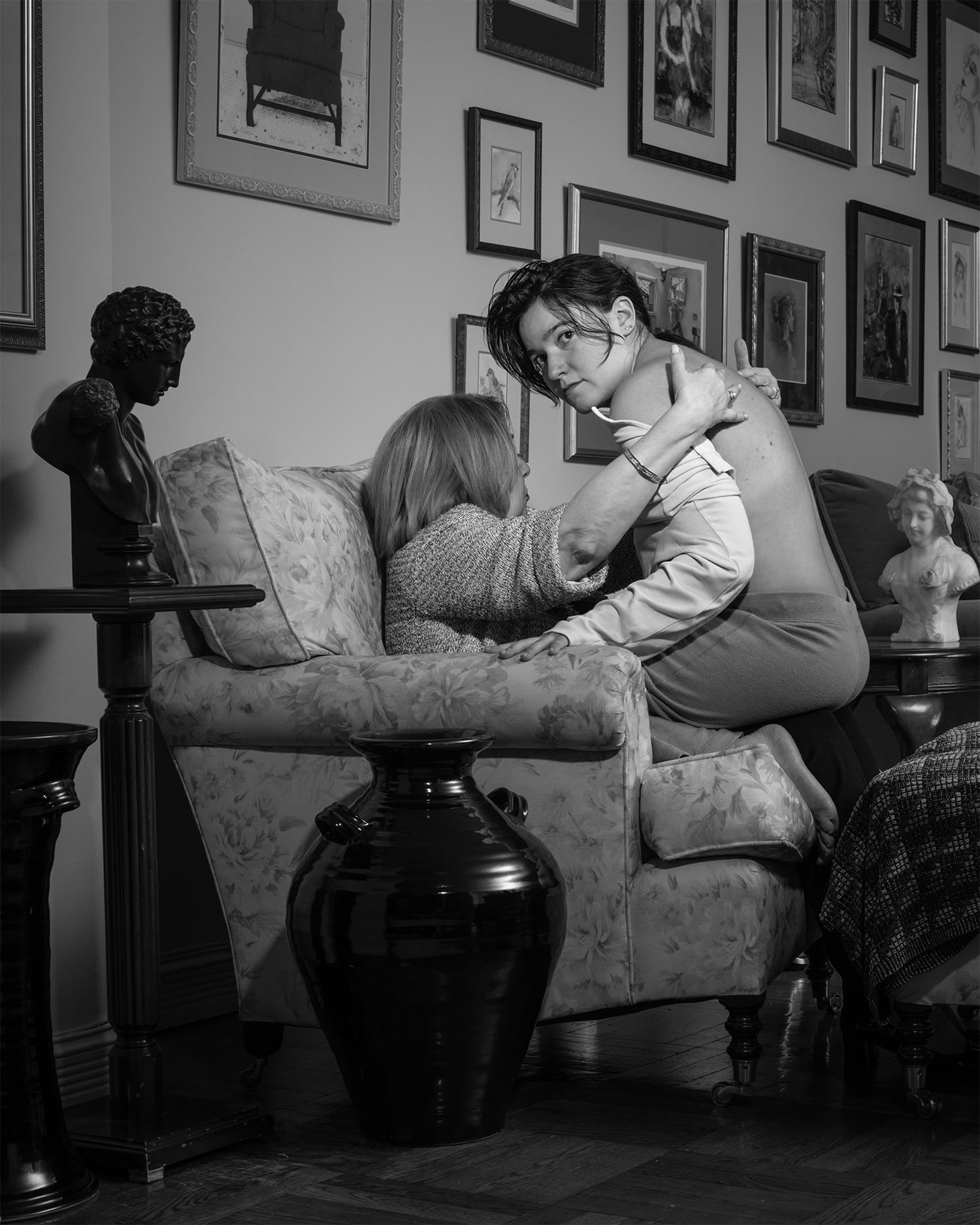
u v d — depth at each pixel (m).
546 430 4.52
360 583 2.95
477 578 2.83
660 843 2.53
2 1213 2.12
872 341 6.13
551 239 4.55
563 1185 2.20
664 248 4.97
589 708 2.48
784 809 2.49
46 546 2.75
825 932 2.76
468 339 4.23
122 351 2.43
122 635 2.43
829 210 5.88
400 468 3.00
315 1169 2.32
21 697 2.73
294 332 3.74
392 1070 2.35
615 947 2.54
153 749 2.47
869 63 6.13
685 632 2.73
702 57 5.13
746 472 2.83
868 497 5.15
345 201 3.84
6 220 2.67
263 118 3.63
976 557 5.41
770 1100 2.61
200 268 3.51
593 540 2.74
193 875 3.49
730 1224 2.03
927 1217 2.03
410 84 4.07
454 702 2.56
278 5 3.66
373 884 2.28
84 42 2.84
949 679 3.80
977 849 2.37
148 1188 2.27
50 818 2.24
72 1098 2.76
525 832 2.42
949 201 6.69
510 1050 2.40
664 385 2.82
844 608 2.82
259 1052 2.79
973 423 6.83
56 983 2.77
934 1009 3.04
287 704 2.69
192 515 2.72
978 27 6.83
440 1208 2.12
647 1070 2.83
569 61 4.56
